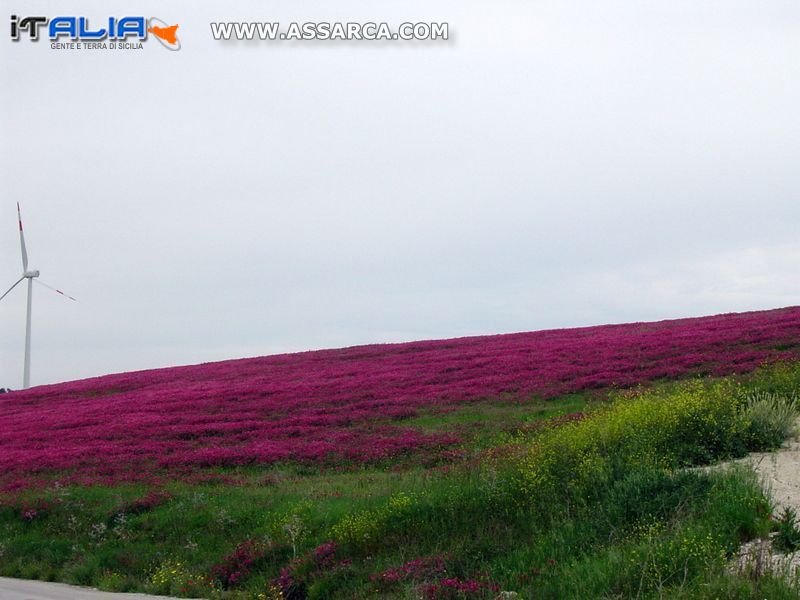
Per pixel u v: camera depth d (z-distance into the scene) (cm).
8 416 3884
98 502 2045
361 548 1363
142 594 1407
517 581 1051
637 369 3064
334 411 3114
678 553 966
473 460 1872
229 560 1509
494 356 3884
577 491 1336
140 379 4703
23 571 1683
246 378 4250
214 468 2434
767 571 862
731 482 1202
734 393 1944
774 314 4091
